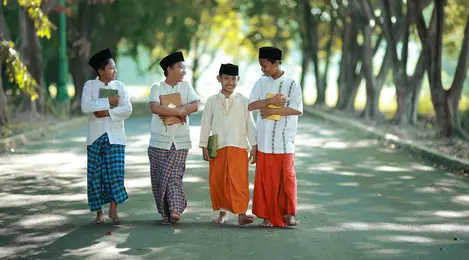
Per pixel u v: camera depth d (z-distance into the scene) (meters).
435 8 18.39
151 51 36.78
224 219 8.66
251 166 13.88
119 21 31.88
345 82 32.84
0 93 20.38
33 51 25.20
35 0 16.34
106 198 8.47
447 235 8.04
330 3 31.83
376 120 25.97
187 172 12.99
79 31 31.59
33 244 7.55
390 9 22.70
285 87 8.32
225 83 8.41
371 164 14.30
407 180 12.17
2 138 17.73
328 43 37.72
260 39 43.31
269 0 39.59
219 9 53.88
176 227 8.37
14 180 12.01
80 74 31.69
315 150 16.89
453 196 10.60
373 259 6.98
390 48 23.00
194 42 56.94
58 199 10.23
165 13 33.31
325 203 9.98
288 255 7.10
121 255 7.09
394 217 9.04
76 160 14.76
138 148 17.00
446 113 18.45
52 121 24.75
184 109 8.41
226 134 8.40
